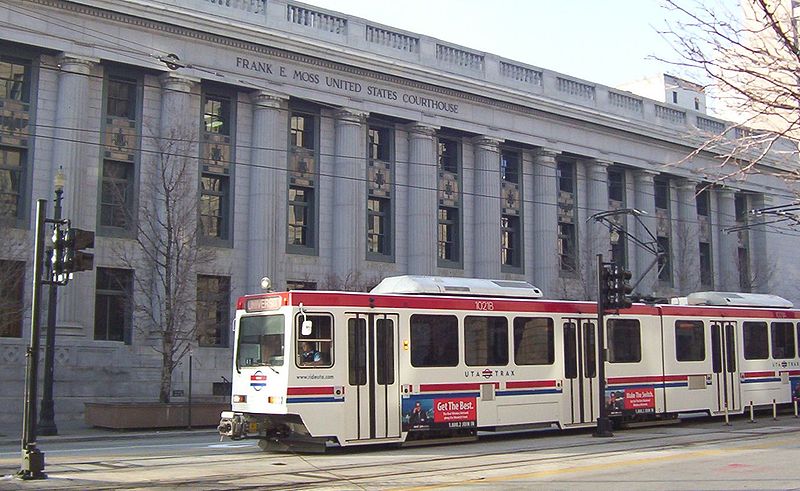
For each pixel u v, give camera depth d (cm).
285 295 1850
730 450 1873
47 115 3309
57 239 1612
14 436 2598
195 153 3609
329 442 2062
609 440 2114
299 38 3844
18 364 3098
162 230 3319
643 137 5219
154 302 3353
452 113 4406
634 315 2422
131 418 2812
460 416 2009
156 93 3572
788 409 3000
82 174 3338
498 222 4544
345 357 1867
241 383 1900
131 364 3359
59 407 3148
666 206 5472
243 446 2127
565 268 4822
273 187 3781
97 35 3375
